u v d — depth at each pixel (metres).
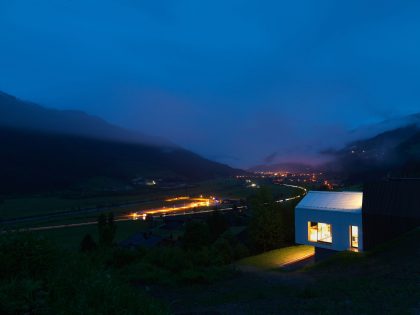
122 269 18.11
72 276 7.61
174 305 12.73
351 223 26.23
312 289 14.24
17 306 5.89
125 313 6.72
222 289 15.83
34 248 7.62
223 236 41.78
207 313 10.98
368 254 22.27
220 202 175.62
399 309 10.25
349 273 18.58
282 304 12.12
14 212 149.00
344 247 26.53
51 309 6.22
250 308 11.70
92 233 91.12
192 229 40.66
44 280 7.25
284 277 19.42
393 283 14.20
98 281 7.45
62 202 186.50
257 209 38.44
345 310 10.55
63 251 8.86
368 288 13.73
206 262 21.30
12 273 7.12
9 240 7.52
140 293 8.23
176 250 21.25
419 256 18.45
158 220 109.12
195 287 16.23
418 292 12.22
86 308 6.38
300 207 29.88
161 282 16.56
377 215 25.00
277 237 37.59
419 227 23.17
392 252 20.95
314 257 28.25
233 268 20.78
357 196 28.59
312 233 29.12
